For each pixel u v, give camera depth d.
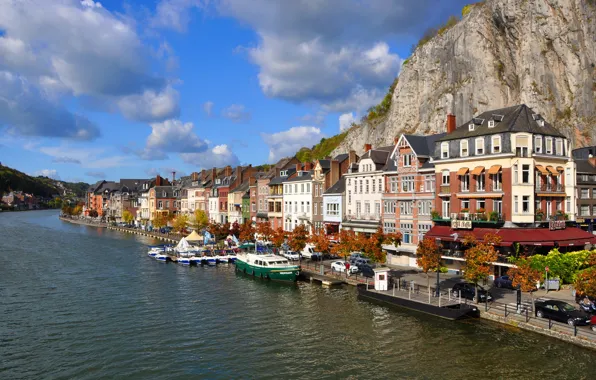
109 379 28.23
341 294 48.62
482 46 104.81
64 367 30.02
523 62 97.88
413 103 119.25
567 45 92.56
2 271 64.44
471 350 31.09
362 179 70.69
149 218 156.75
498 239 41.00
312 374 28.50
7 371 29.41
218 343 34.16
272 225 94.06
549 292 41.91
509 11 100.38
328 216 77.56
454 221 52.41
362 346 32.88
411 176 60.84
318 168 80.88
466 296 40.88
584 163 66.81
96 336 35.88
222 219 119.19
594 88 88.56
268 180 96.44
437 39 116.75
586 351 29.44
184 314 41.91
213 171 131.00
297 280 56.59
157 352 32.47
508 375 27.25
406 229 61.59
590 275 32.47
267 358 31.12
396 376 27.86
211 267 69.12
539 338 32.12
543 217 49.62
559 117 91.81
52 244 100.06
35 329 37.62
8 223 175.75
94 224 169.25
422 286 46.47
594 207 65.38
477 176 52.06
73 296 49.16
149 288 53.25
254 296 48.53
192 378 28.23
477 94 103.75
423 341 33.25
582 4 91.56
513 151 48.41
